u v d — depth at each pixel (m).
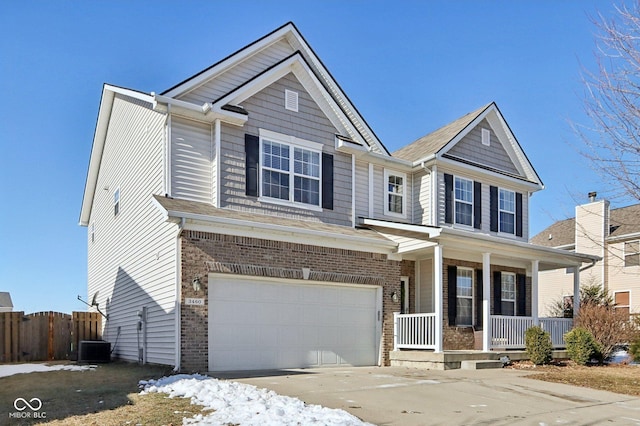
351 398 8.43
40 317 17.80
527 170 20.88
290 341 12.76
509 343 15.52
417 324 14.29
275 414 6.85
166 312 11.89
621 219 26.97
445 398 8.75
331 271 13.62
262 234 12.45
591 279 25.75
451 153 18.48
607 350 15.67
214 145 13.26
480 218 18.92
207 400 7.72
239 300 12.05
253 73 15.01
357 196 16.47
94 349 15.16
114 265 17.70
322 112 15.45
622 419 7.59
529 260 17.72
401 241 14.90
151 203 13.59
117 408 7.33
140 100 15.18
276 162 14.20
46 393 8.72
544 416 7.61
